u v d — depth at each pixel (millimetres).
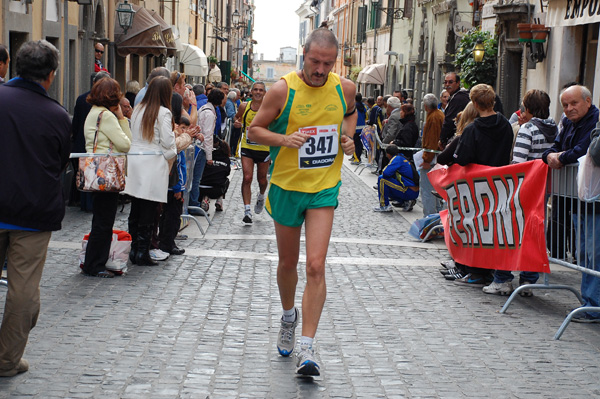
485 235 8125
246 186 12117
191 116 11148
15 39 14406
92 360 5496
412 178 14117
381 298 7750
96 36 20141
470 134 8242
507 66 18266
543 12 15805
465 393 5172
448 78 13250
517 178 7734
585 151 7109
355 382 5289
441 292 8148
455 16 25750
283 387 5129
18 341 5055
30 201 4922
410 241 11219
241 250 9922
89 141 7887
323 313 7051
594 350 6266
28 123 4969
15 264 5023
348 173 21891
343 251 10234
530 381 5469
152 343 5945
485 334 6621
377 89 45531
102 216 8039
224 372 5375
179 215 9414
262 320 6730
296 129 5246
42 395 4816
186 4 40156
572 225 7277
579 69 14766
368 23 49688
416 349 6109
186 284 7957
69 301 7055
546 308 7625
